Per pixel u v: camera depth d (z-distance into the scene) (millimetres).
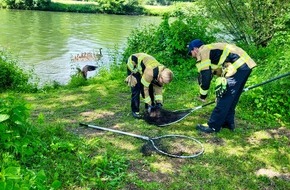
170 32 9844
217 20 12258
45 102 7719
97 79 9953
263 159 5168
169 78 5633
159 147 5355
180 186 4430
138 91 6398
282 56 7762
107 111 6957
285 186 4547
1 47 24094
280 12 11469
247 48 11172
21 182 3350
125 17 48344
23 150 4461
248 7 11695
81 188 4211
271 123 6391
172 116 6305
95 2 56719
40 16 43844
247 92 7137
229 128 6020
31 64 19781
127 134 5734
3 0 50250
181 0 14453
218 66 5539
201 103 7352
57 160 4680
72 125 6129
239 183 4562
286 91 6895
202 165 4938
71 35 30484
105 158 4742
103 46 25969
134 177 4527
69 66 19562
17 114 4586
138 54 6137
